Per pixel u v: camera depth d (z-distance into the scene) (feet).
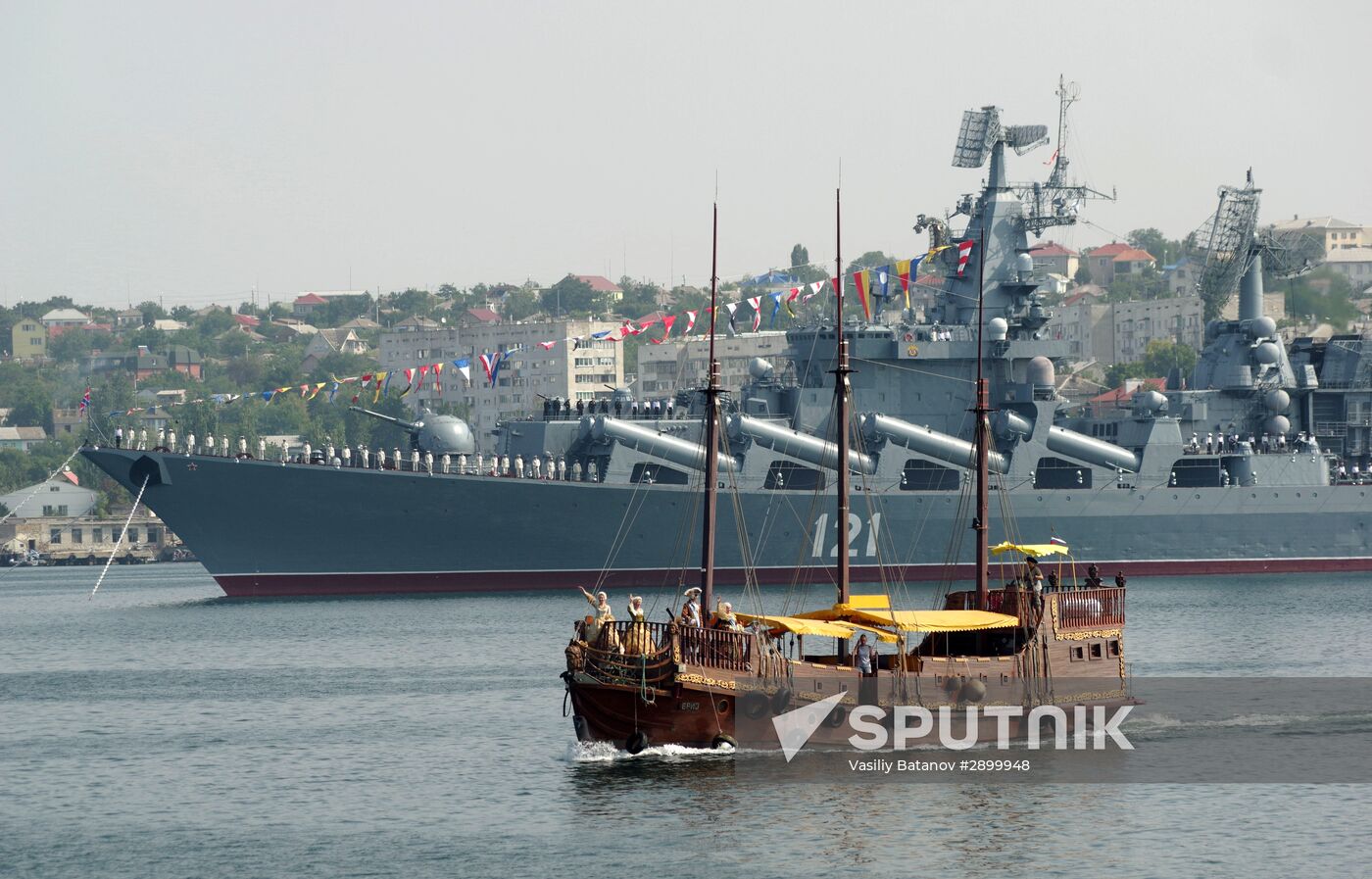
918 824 284.20
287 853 270.05
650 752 331.16
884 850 269.44
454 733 360.48
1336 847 271.28
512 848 270.46
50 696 424.87
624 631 324.60
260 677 447.42
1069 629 366.63
